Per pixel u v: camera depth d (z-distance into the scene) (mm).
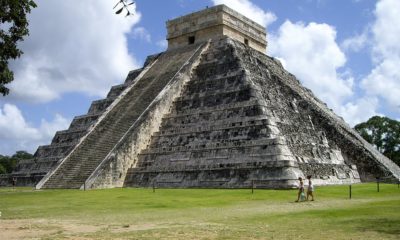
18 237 11148
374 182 34625
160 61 44531
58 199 22891
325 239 10234
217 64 38875
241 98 33406
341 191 25531
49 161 39031
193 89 38125
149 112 35688
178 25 45656
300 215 15086
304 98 39719
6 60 17594
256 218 14453
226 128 31562
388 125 59938
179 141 33500
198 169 30656
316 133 36625
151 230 12039
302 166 30375
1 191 31000
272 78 41156
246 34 45344
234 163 29328
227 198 22156
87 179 31109
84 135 37000
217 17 42625
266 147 28531
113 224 13469
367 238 10273
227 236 10875
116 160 32688
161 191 27109
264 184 27469
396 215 14469
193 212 16703
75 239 10750
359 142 37031
